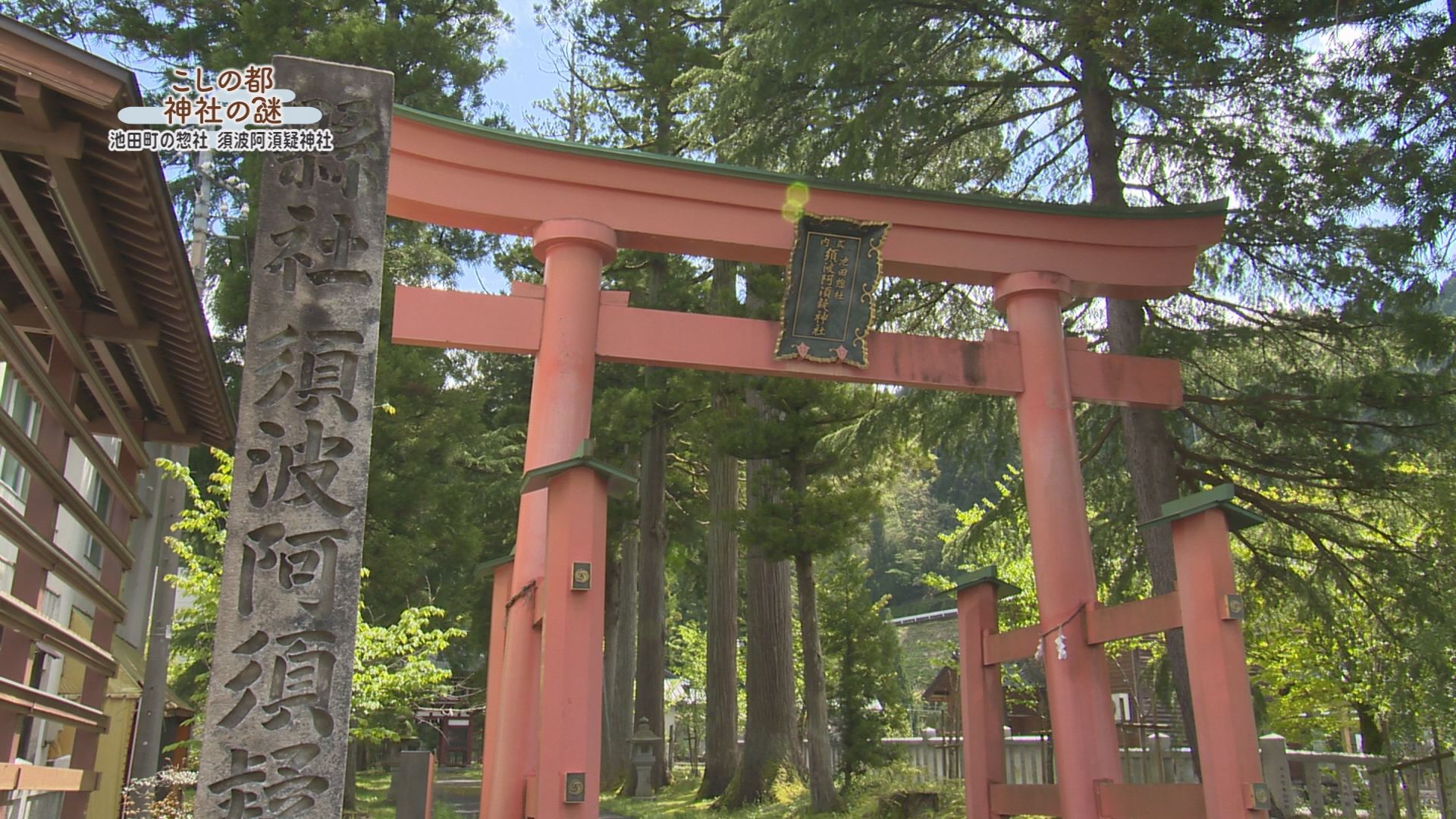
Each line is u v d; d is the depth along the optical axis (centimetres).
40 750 909
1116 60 934
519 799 689
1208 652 670
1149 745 1368
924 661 2591
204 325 669
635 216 838
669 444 2372
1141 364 931
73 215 527
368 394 439
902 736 1998
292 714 397
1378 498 1033
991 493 3800
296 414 429
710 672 1817
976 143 1275
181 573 1176
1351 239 980
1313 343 1095
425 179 804
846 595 1600
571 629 596
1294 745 1773
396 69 1667
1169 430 1107
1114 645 1520
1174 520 712
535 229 834
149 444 1132
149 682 1052
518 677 711
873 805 1259
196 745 1204
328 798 392
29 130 469
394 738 1252
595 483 624
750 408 1422
